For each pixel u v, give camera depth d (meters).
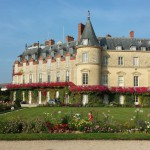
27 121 22.98
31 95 72.56
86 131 23.09
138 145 18.78
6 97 72.19
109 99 62.28
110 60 64.50
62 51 70.88
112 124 23.59
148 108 50.72
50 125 23.09
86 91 60.28
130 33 70.25
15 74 79.31
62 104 54.75
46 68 72.19
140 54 65.19
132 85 64.56
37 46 81.88
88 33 62.78
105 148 17.83
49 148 17.69
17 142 19.36
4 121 22.86
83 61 62.03
